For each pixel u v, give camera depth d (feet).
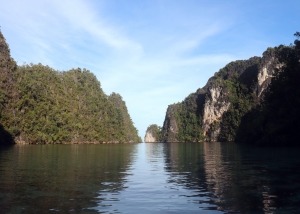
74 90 327.26
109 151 129.49
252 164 61.36
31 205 27.09
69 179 41.16
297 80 154.30
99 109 357.61
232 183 37.91
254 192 32.22
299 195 30.66
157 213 24.90
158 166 59.93
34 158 77.87
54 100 277.64
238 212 24.97
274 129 155.12
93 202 28.35
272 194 31.19
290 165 58.23
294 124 152.87
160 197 30.40
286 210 25.38
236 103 511.40
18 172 47.91
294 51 159.84
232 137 479.00
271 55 479.41
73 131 292.61
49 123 253.24
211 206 26.84
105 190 33.78
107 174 46.65
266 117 175.11
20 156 85.61
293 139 153.58
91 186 36.17
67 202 28.27
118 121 407.44
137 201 28.78
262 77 481.87
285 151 108.99
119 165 61.36
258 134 205.05
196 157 88.63
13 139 213.87
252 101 480.23
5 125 205.16
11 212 24.99
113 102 428.15
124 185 37.01
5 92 208.74
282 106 157.38
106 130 358.64
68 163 64.13
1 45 226.38
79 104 320.29
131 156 94.12
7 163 63.05
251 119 257.96
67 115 285.64
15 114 220.84
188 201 28.71
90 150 136.87
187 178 42.70
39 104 251.19
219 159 77.51
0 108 202.49
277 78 170.91
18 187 35.14
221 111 538.06
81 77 359.25
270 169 51.85
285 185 36.09
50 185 36.52
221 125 526.16
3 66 220.84
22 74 247.50
